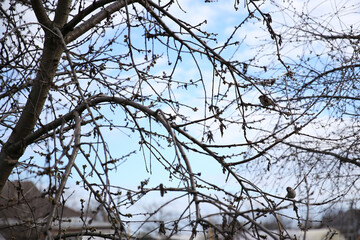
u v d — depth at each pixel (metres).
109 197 3.42
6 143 5.23
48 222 3.23
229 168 4.40
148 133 4.80
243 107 4.86
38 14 5.29
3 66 4.71
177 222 3.36
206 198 3.52
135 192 3.50
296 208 4.06
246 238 3.21
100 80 5.34
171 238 3.56
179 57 5.16
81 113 5.10
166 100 5.12
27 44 5.04
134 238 3.43
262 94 5.02
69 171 3.51
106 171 3.51
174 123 4.73
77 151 3.66
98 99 5.01
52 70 5.29
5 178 5.17
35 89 5.15
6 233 4.30
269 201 4.23
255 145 4.67
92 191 3.58
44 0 6.18
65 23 5.49
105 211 3.78
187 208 3.42
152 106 5.11
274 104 5.12
